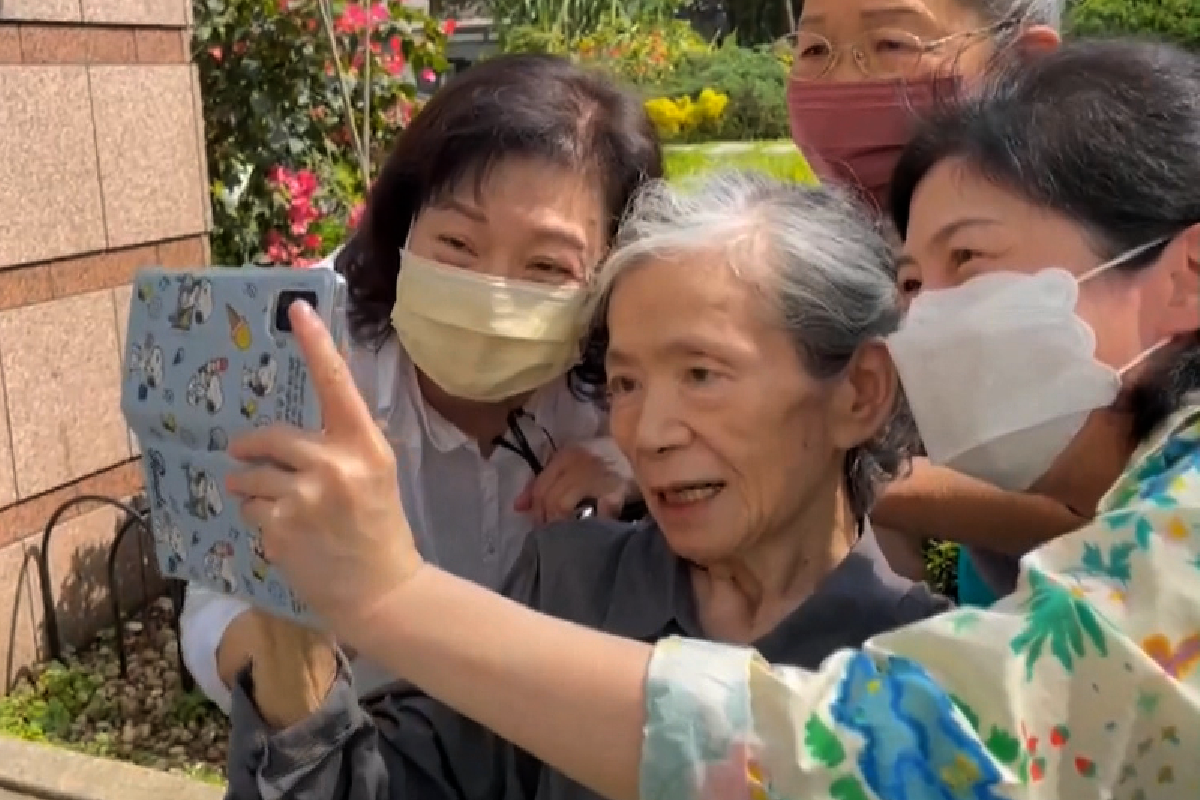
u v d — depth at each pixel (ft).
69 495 13.89
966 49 6.87
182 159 15.37
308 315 3.70
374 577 3.66
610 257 5.08
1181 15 18.24
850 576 5.07
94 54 14.10
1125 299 4.26
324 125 18.95
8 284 13.09
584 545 5.54
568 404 6.63
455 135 5.69
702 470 4.83
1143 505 3.66
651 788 3.46
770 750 3.43
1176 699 3.40
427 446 6.51
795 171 16.48
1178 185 4.18
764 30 68.08
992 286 4.33
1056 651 3.48
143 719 12.67
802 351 4.83
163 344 4.40
